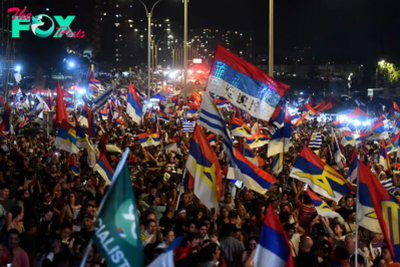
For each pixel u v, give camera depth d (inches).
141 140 803.4
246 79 407.8
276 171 474.6
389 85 3993.6
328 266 308.3
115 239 187.8
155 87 3860.7
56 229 364.2
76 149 597.0
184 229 359.3
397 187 564.4
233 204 465.4
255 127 764.6
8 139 808.3
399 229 321.7
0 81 1642.5
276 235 261.1
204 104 399.2
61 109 695.1
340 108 2009.1
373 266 323.0
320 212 406.3
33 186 539.2
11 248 310.0
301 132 1366.9
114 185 188.2
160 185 526.0
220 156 726.5
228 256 337.4
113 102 1384.1
